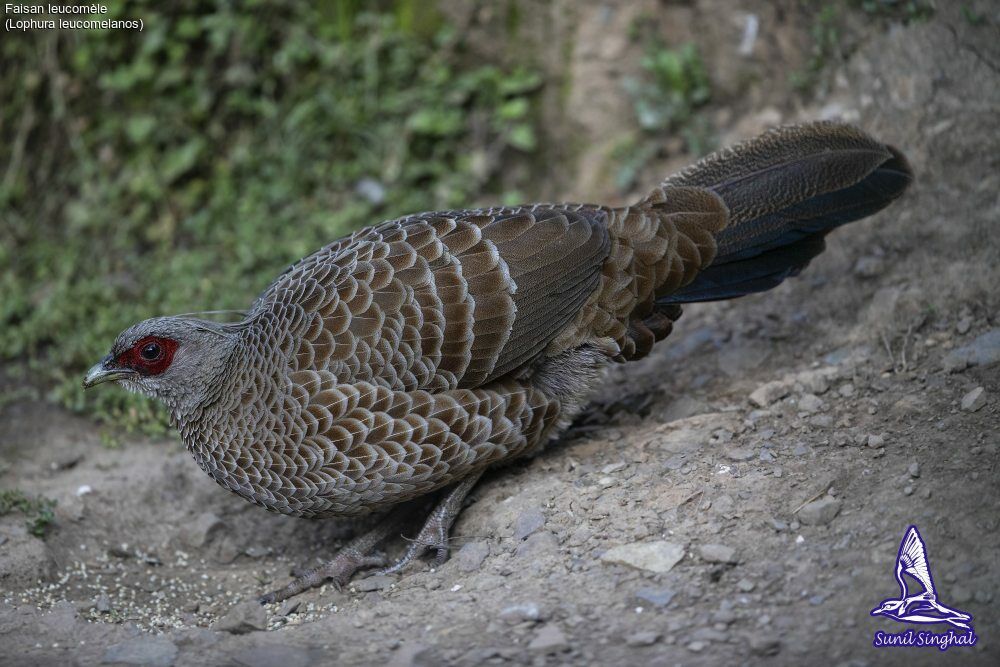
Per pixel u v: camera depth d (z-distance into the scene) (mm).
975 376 5695
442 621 4902
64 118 9211
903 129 7465
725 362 6723
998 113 7121
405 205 8930
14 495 6328
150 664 4844
